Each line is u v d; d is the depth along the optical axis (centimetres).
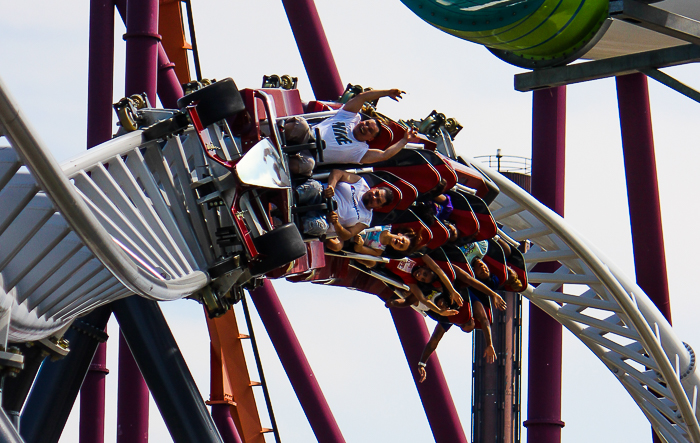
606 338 3394
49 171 973
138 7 2342
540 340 3123
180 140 1712
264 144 1636
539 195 2938
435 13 2241
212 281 1655
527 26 2125
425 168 1922
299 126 1755
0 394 1184
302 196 1734
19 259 1229
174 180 1647
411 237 1889
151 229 1441
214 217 1659
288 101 1872
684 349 3212
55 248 1283
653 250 3084
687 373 3241
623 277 3081
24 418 1991
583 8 2072
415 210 1956
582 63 2175
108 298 1524
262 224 1672
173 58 3203
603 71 2153
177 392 1969
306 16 2731
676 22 1834
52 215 1214
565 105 2945
